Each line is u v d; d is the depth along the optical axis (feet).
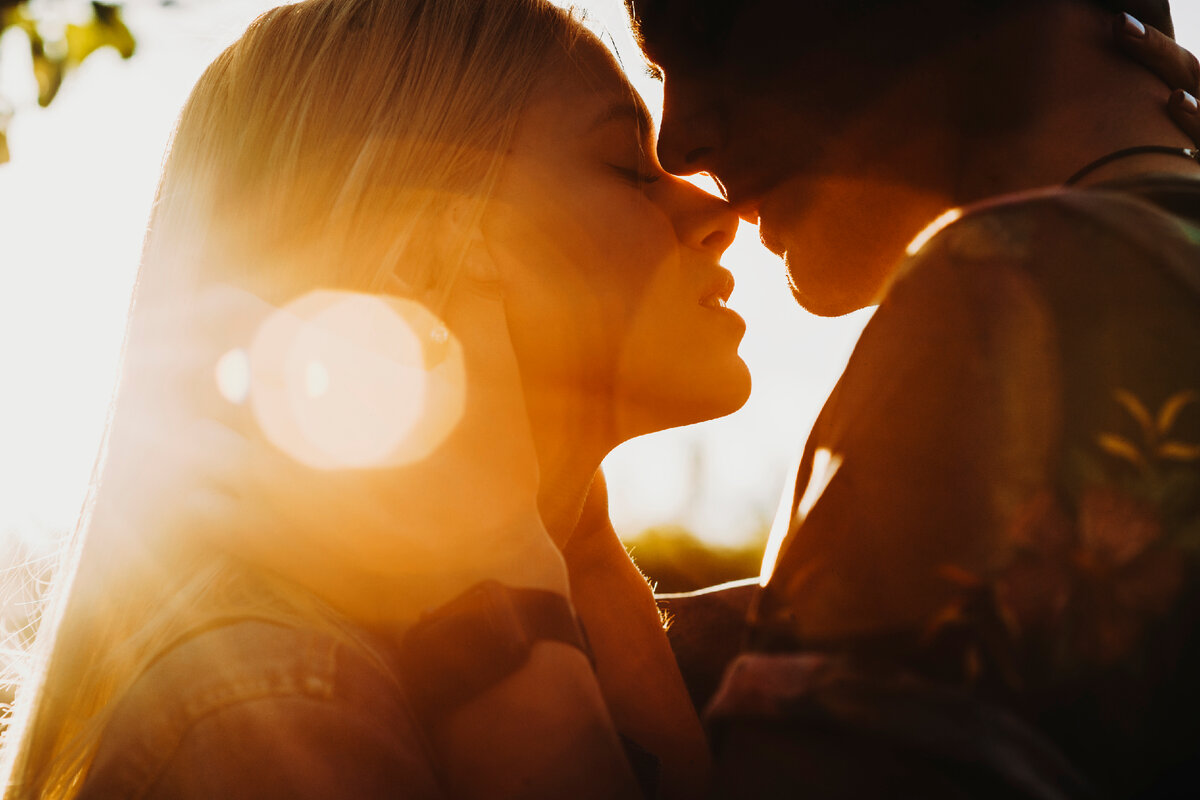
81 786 3.48
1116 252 2.71
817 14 4.35
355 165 4.38
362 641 3.68
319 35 4.59
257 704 3.27
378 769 3.27
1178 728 2.49
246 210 4.46
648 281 4.84
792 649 2.78
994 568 2.53
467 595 3.73
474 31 4.70
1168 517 2.51
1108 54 3.75
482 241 4.54
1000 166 3.92
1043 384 2.64
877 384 2.88
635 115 5.05
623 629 5.41
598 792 3.51
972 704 2.46
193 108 4.77
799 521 2.97
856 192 4.51
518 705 3.58
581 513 5.42
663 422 5.12
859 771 2.49
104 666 4.03
